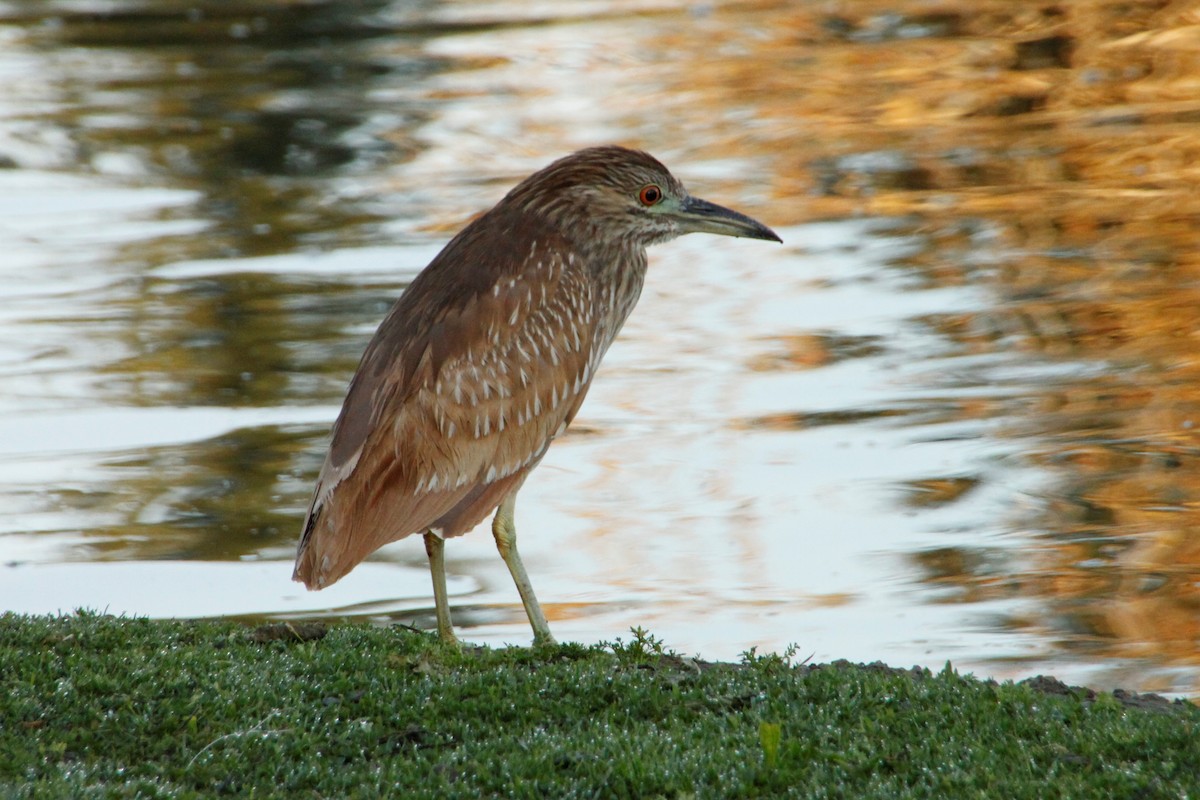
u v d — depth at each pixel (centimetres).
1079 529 1395
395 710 782
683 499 1484
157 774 706
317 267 2255
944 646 1168
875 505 1458
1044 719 752
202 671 807
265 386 1797
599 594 1281
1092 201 2492
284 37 3800
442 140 2955
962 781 684
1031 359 1861
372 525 905
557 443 1645
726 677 826
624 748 725
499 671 829
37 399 1755
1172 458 1556
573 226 1009
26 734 730
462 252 980
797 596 1266
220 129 3058
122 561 1352
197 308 2084
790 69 3409
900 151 2812
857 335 1964
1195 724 735
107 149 2936
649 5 4062
